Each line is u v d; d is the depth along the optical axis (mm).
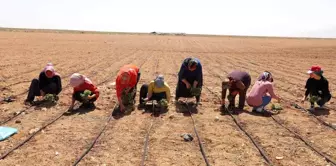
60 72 17766
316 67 10273
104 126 8609
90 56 27328
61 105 10547
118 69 19594
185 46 47094
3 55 25375
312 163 6797
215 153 7191
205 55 31891
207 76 17875
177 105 10938
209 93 13125
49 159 6680
